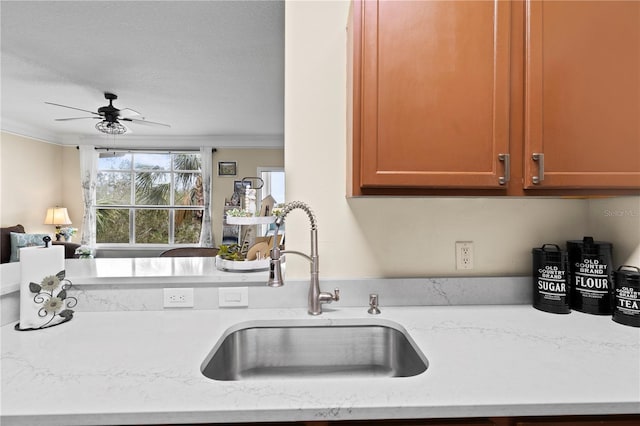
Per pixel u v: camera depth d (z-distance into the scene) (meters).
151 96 3.80
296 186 1.31
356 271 1.32
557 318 1.15
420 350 0.91
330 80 1.31
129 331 1.04
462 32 1.00
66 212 5.65
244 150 6.04
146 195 6.00
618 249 1.23
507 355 0.87
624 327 1.06
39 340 0.97
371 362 1.17
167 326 1.09
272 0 2.03
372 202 1.32
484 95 1.00
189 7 2.10
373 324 1.17
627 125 1.01
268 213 1.44
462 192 1.03
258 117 4.68
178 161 6.03
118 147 5.92
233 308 1.25
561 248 1.36
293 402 0.67
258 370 1.15
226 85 3.47
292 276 1.31
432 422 0.68
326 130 1.31
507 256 1.35
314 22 1.32
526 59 1.00
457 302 1.30
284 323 1.16
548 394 0.70
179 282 1.24
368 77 1.00
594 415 0.70
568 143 1.00
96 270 1.37
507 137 1.00
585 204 1.37
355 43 1.00
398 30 1.00
